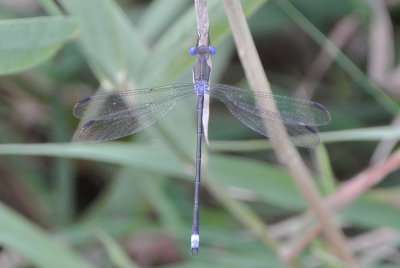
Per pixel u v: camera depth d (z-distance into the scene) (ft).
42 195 2.96
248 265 2.88
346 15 2.97
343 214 2.86
